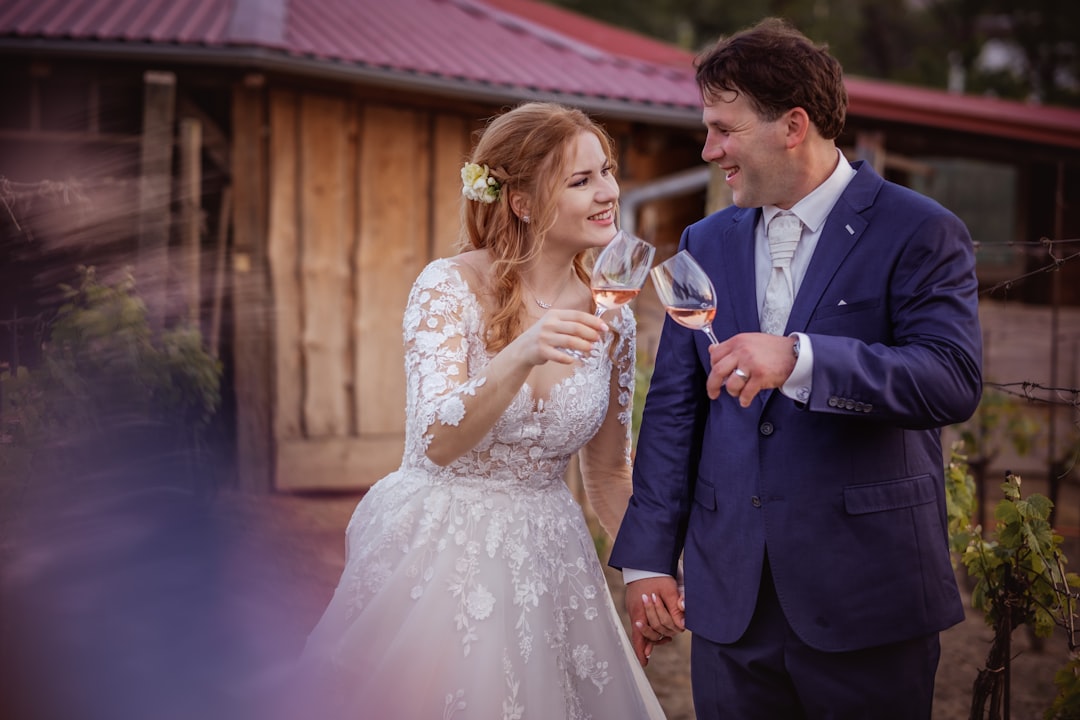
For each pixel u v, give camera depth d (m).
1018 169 12.12
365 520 2.58
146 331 3.99
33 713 2.88
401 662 2.34
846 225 2.10
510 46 7.30
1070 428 7.47
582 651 2.52
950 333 1.96
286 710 2.55
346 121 6.47
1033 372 9.04
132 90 6.63
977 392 1.97
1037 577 2.76
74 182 4.20
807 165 2.12
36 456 3.19
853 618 2.08
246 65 5.96
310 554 4.56
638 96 6.98
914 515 2.11
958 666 4.09
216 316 6.06
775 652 2.16
